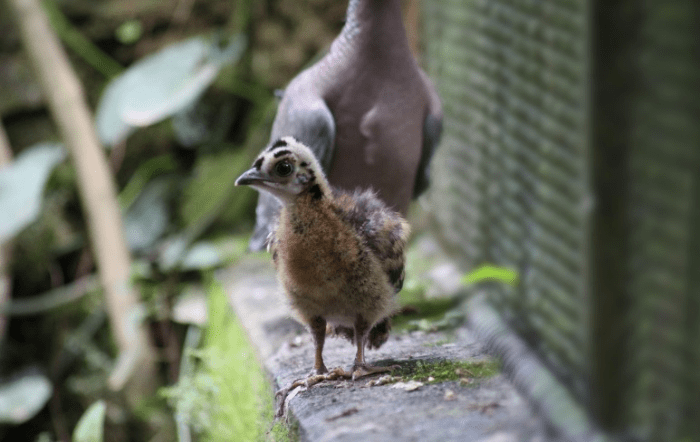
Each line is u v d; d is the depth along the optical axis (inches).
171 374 273.3
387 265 117.4
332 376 123.8
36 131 294.5
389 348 142.1
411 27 231.6
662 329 99.7
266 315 173.3
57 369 290.5
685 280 95.7
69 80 258.4
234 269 213.2
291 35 293.7
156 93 246.4
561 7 136.8
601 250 102.3
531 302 148.6
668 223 97.1
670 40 94.0
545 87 146.3
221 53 275.3
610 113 99.5
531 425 104.5
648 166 99.1
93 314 291.4
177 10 296.4
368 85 146.6
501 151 173.9
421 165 161.3
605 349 103.7
